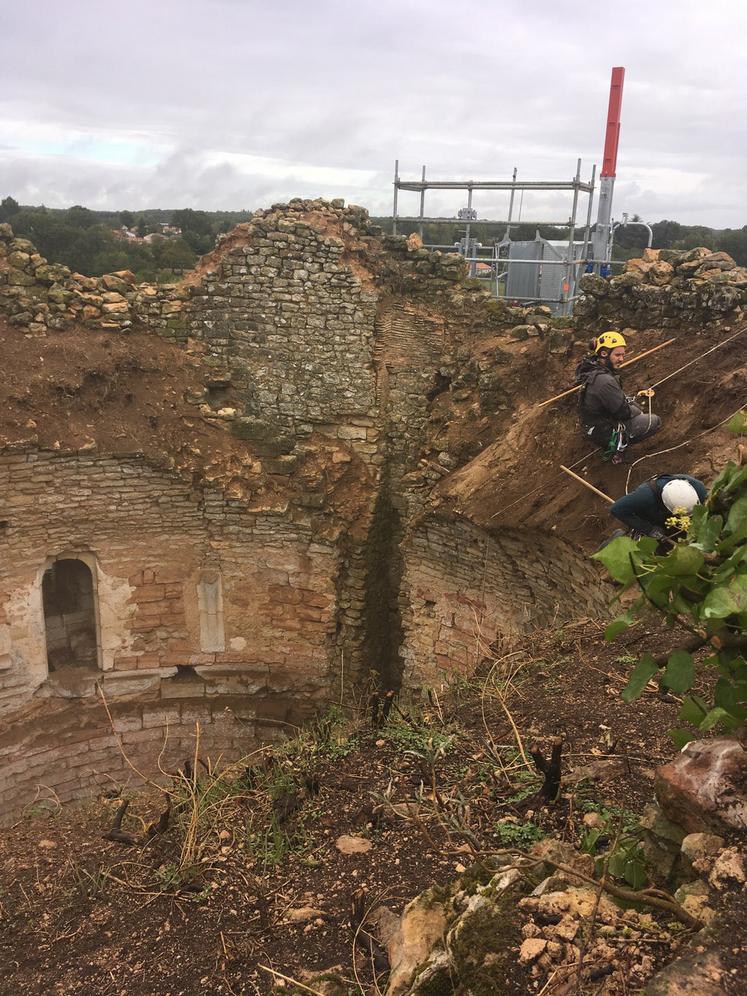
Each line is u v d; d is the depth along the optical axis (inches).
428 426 502.0
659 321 403.2
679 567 104.7
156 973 143.9
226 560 513.3
